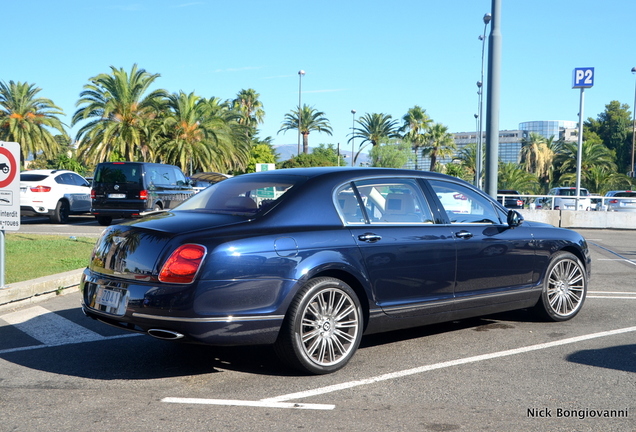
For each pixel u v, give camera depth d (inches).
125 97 1568.7
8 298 272.5
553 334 228.8
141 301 165.2
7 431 135.9
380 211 199.5
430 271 203.9
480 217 227.1
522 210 841.5
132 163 700.0
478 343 215.8
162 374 180.1
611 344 213.9
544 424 140.6
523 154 2915.8
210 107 1776.6
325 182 192.7
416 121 2778.1
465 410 149.7
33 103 1863.9
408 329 238.2
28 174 725.9
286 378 176.1
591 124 3905.0
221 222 175.8
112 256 179.9
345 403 154.8
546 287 243.6
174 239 167.3
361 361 193.6
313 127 2714.1
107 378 175.9
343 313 184.2
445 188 220.4
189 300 161.6
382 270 192.1
